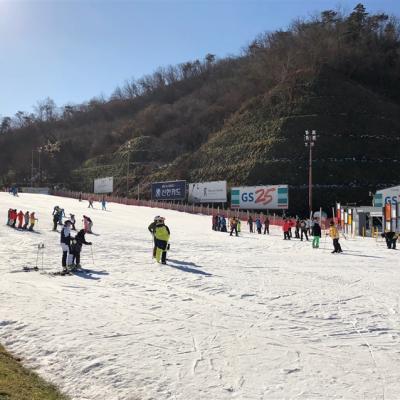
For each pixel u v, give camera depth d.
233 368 7.30
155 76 189.50
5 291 13.08
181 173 95.81
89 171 123.75
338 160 82.00
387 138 88.44
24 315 10.41
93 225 41.56
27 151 150.25
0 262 19.23
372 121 91.44
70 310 10.88
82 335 8.96
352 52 113.00
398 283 14.76
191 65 185.50
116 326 9.55
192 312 10.70
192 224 48.94
